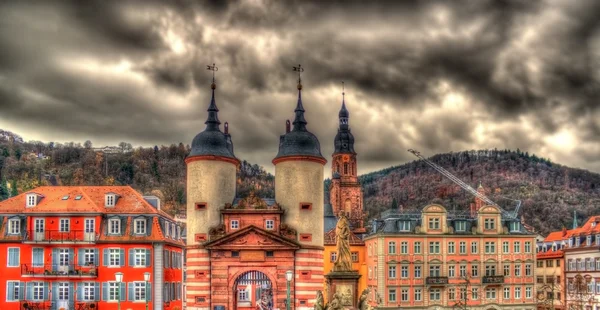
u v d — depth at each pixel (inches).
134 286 2896.2
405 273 3870.6
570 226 7327.8
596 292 3993.6
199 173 2778.1
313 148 2822.3
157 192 7864.2
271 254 2704.2
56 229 2918.3
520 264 3988.7
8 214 2938.0
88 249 2915.8
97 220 2928.2
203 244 2691.9
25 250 2896.2
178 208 7504.9
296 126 2869.1
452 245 3949.3
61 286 2893.7
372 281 3988.7
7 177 7534.5
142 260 2915.8
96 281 2896.2
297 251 2714.1
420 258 3900.1
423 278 3885.3
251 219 2743.6
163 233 3026.6
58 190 3038.9
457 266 3934.5
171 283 3152.1
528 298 3971.5
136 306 2883.9
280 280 2684.5
